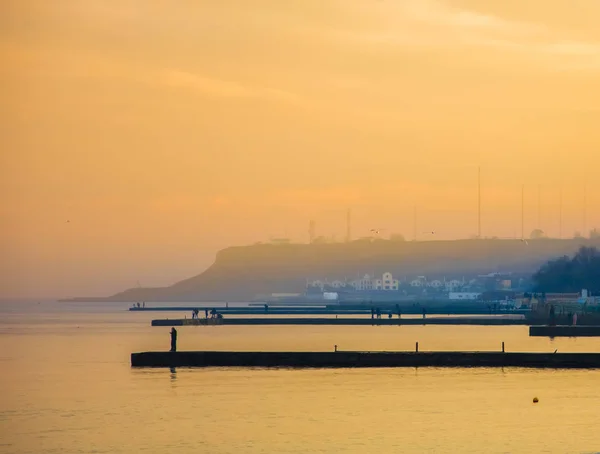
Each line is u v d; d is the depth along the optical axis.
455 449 118.62
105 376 196.88
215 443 123.94
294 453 117.44
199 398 161.25
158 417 143.38
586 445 120.44
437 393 165.38
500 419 139.12
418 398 159.75
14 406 155.62
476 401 156.00
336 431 131.00
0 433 131.88
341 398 160.12
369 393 165.88
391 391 168.25
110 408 152.25
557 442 122.25
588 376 189.50
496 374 193.38
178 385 178.25
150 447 122.12
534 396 161.25
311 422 137.88
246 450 119.50
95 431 133.12
